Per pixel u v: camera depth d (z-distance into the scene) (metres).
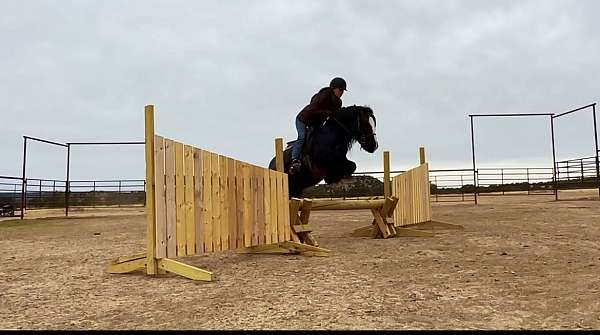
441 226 9.96
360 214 17.48
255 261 5.84
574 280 4.23
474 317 3.11
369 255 6.12
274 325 2.97
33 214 22.83
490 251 6.13
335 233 9.59
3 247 7.81
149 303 3.62
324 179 7.80
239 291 4.01
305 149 7.50
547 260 5.33
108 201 30.03
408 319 3.08
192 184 5.16
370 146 7.65
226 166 5.71
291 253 6.55
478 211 15.06
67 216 20.55
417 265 5.20
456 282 4.24
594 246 6.38
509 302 3.49
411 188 9.50
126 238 9.25
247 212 6.01
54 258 6.28
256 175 6.25
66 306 3.56
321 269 5.10
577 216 11.64
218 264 5.61
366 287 4.09
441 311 3.27
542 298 3.59
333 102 7.61
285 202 6.86
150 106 4.68
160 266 4.71
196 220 5.18
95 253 6.78
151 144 4.68
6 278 4.77
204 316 3.22
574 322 2.96
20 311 3.42
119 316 3.26
